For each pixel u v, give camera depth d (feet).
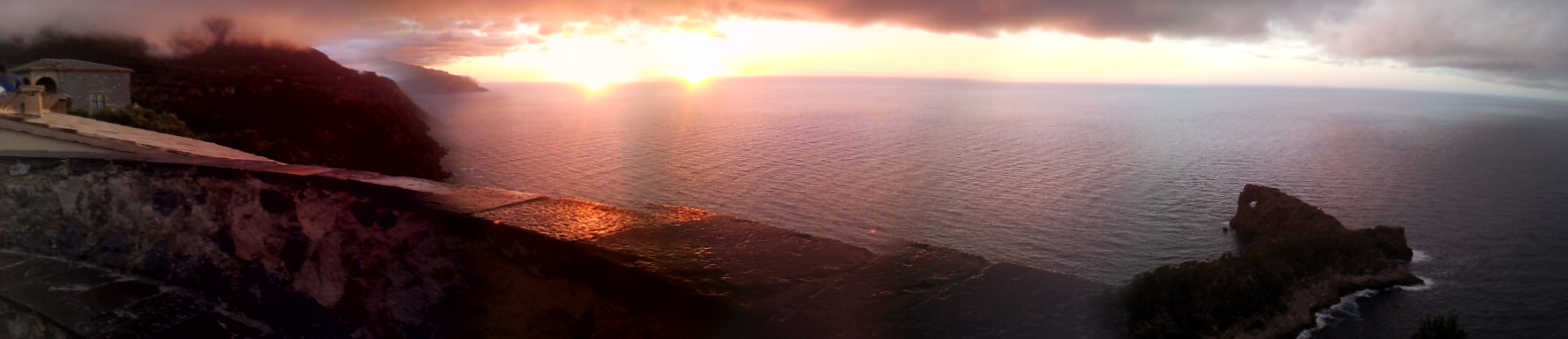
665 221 11.52
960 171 147.54
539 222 11.47
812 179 139.44
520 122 265.34
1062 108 374.02
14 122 29.66
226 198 16.08
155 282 17.33
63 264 18.03
